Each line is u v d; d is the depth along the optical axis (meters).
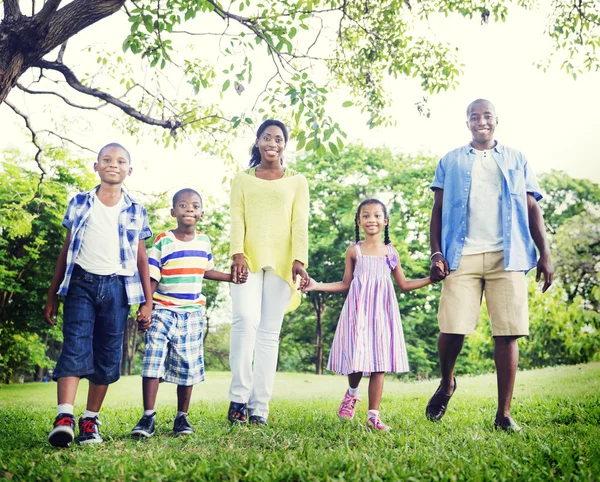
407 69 8.42
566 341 20.27
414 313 25.72
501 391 3.86
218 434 3.60
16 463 2.70
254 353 4.23
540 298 20.52
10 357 22.22
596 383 7.44
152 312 4.02
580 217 21.17
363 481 2.38
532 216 4.16
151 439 3.61
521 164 4.18
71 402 3.29
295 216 4.29
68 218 3.59
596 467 2.60
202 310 4.17
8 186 18.55
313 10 7.00
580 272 20.44
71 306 3.47
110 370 3.56
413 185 26.08
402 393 9.08
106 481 2.46
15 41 4.53
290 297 4.29
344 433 3.57
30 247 20.02
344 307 4.36
